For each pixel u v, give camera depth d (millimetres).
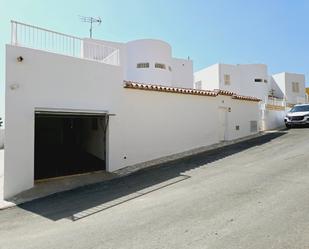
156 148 11703
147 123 11453
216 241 3908
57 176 9234
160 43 18734
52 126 14797
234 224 4434
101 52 11336
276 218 4531
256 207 5094
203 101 13977
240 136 16125
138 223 4855
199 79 29781
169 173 8891
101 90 9867
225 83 26781
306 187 6027
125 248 3945
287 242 3732
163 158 11680
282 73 30562
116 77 10414
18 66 7895
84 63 9414
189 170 8984
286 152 10250
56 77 8672
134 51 18469
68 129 14859
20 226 5336
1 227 5348
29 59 8102
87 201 6676
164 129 12062
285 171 7543
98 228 4816
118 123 10414
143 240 4148
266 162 8930
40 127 14398
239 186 6531
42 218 5719
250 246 3689
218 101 14867
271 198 5508
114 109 10289
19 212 6258
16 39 8109
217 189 6477
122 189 7543
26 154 7988
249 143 13523
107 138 10148
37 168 10398
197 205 5496
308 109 17703
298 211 4750
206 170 8703
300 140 12703
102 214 5613
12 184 7672
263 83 27531
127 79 18406
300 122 17297
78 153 13281
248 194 5875
